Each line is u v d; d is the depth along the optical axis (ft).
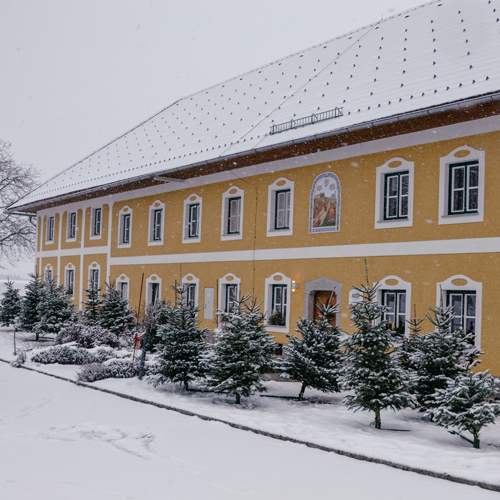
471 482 24.56
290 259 63.05
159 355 47.88
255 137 64.49
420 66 55.77
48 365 61.77
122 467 25.80
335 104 59.31
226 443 30.86
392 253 53.16
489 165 46.47
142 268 86.74
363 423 37.52
